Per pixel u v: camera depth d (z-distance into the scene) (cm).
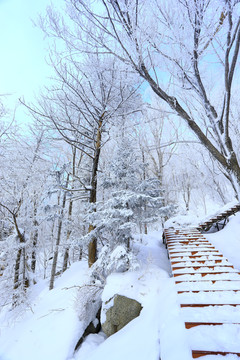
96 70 521
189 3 285
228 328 244
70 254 1156
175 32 306
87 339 476
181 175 2028
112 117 789
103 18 330
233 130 1053
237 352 208
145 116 793
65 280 783
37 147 1029
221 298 314
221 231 927
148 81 351
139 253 690
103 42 378
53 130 819
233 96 1080
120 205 579
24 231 822
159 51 335
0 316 697
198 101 465
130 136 920
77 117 866
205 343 224
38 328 520
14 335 539
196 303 300
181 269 448
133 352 312
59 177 725
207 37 305
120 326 434
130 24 324
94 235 617
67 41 401
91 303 529
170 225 1013
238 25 272
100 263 527
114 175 671
